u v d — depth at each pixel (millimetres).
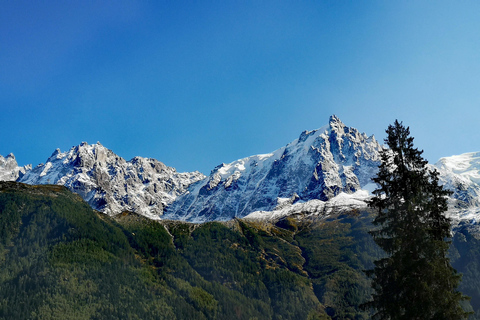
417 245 49219
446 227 51688
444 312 45031
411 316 46062
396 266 49062
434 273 46781
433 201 51688
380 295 51188
